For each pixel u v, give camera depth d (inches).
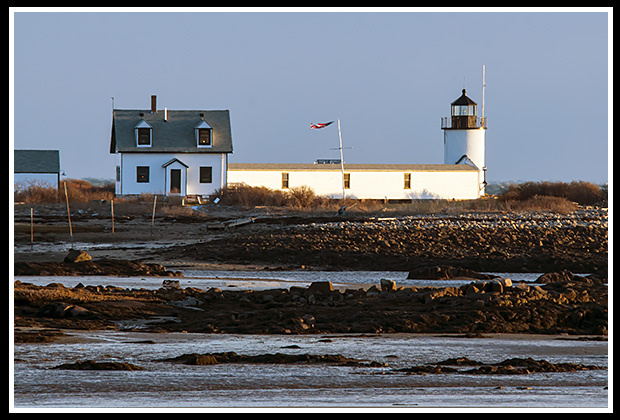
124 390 1936.5
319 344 2588.6
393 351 2487.7
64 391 1921.8
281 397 1882.4
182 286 3991.1
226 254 5433.1
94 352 2389.3
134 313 3046.3
